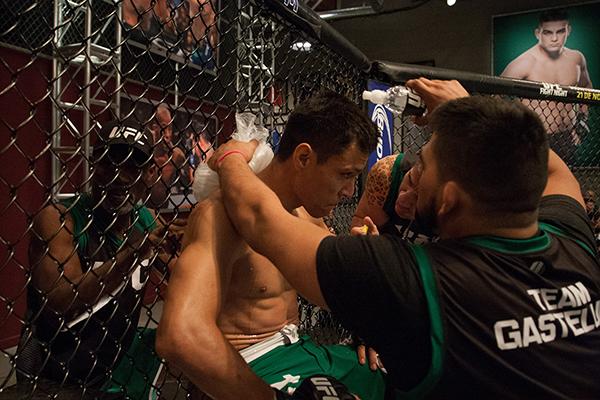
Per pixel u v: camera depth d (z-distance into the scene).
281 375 1.03
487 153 0.69
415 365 0.68
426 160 0.78
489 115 0.70
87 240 1.05
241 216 0.82
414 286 0.68
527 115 0.71
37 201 2.24
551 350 0.68
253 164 1.01
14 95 2.21
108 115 1.79
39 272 0.97
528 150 0.69
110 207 1.06
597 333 0.73
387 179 1.57
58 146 2.33
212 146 1.14
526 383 0.66
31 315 0.97
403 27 7.23
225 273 0.86
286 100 1.40
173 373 1.09
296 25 1.28
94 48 1.40
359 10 5.83
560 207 0.96
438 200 0.76
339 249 0.70
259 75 1.31
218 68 1.11
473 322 0.66
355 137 0.99
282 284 1.18
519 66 6.62
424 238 1.50
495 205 0.72
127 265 1.00
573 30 6.35
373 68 1.77
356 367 1.16
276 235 0.76
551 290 0.71
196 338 0.74
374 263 0.69
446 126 0.74
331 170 1.00
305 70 1.48
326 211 1.06
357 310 0.69
